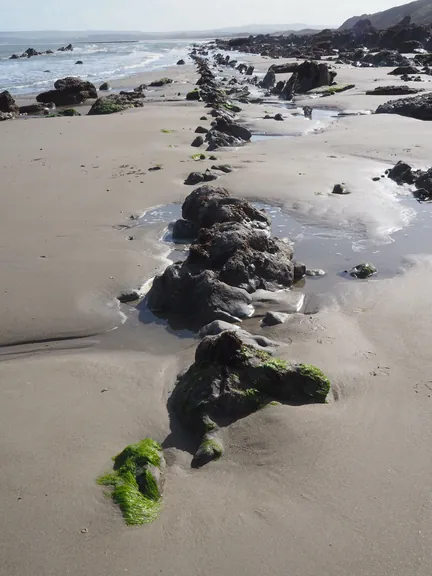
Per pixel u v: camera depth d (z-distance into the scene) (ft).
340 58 94.43
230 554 5.56
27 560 5.52
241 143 28.37
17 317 11.30
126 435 7.68
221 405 7.77
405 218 16.65
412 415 7.69
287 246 13.85
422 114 34.78
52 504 6.23
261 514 6.06
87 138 29.60
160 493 6.42
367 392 8.30
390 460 6.82
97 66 92.38
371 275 12.96
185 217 15.96
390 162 23.12
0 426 7.78
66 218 16.89
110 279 12.78
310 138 28.89
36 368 9.51
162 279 11.87
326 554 5.53
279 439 7.28
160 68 86.69
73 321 11.20
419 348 9.52
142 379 9.09
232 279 11.89
